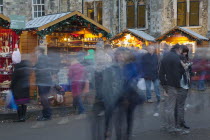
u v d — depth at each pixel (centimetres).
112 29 2491
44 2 2411
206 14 2209
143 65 1026
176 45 777
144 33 2206
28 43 1169
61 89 1018
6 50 1241
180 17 2308
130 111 675
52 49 1241
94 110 680
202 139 702
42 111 938
